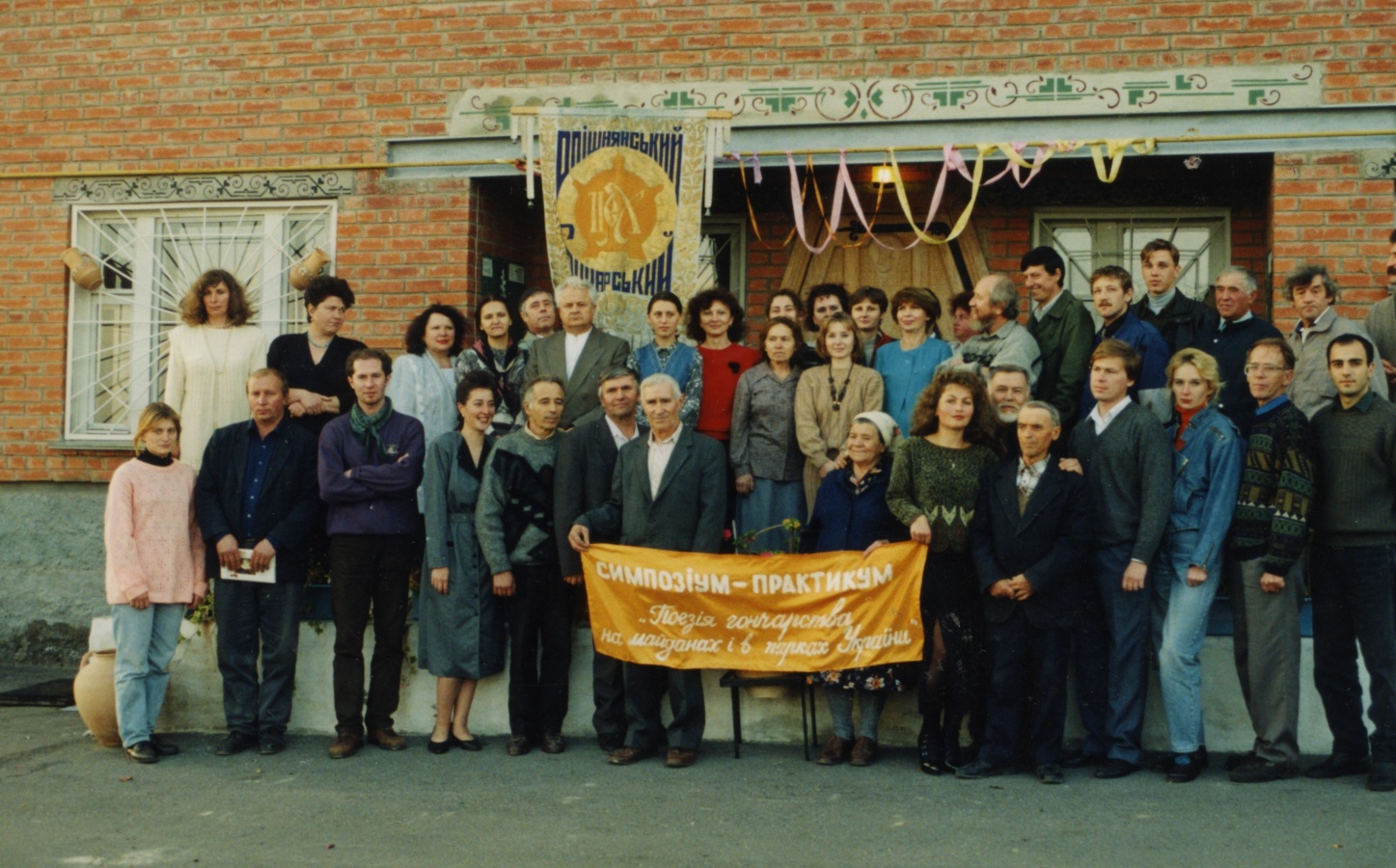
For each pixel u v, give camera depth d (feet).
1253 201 32.17
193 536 24.81
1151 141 29.40
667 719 24.77
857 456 23.24
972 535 22.27
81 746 25.16
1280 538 21.31
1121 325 24.36
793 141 31.01
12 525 34.32
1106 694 22.49
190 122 33.88
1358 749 21.90
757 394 25.67
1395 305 25.50
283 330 33.63
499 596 24.53
